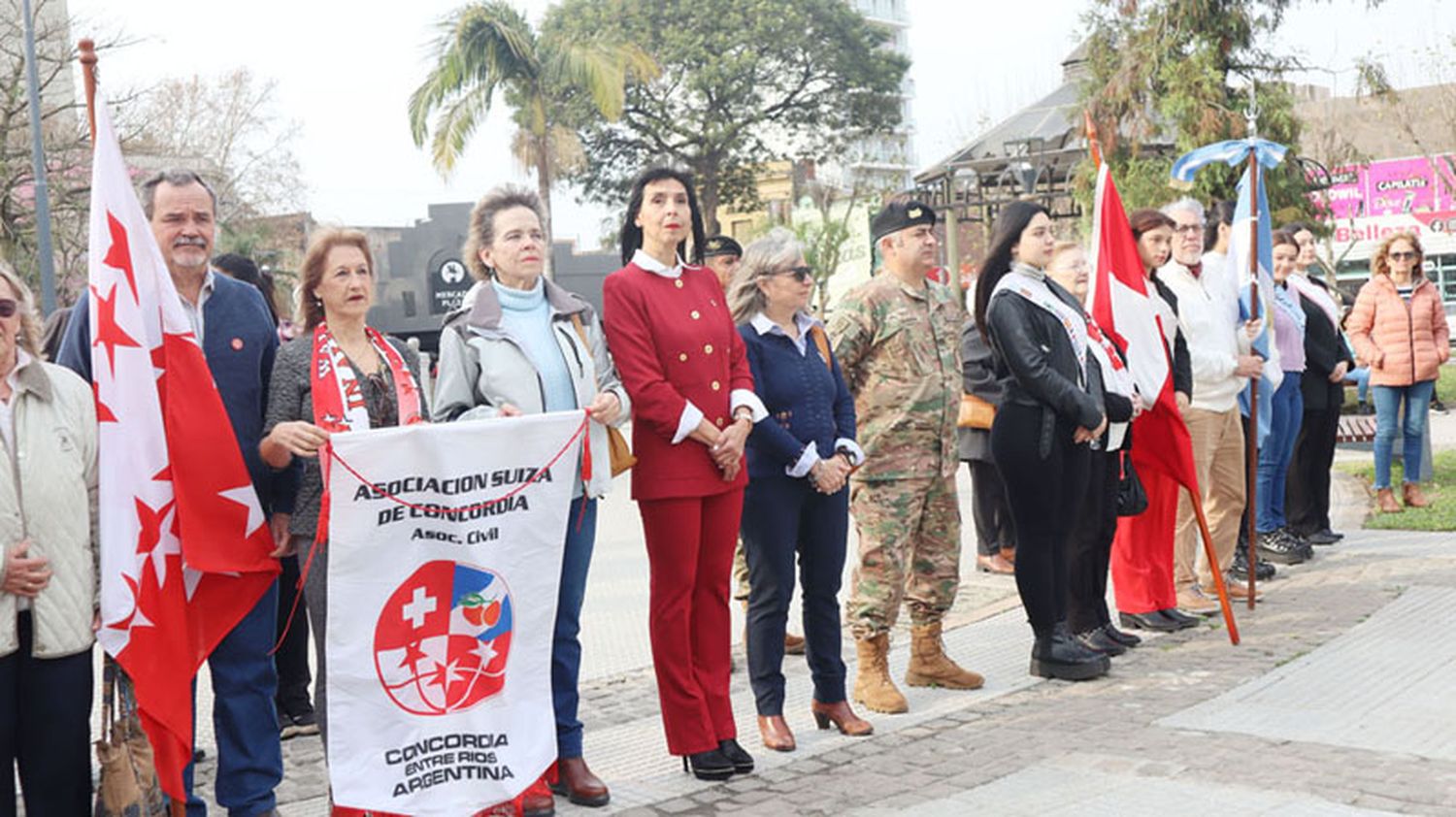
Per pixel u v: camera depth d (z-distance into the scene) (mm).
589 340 4965
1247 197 7992
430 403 5082
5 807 3854
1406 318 10297
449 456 4246
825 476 5332
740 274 5539
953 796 4660
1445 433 16469
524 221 4820
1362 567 8352
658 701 6340
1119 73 19281
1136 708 5664
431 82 27375
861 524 5949
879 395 5887
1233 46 18938
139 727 4082
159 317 4215
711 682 5129
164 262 4270
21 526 3809
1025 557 6297
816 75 50531
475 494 4301
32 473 3834
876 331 5887
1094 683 6164
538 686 4457
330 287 4535
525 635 4422
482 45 27297
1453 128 34000
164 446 4148
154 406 4133
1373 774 4559
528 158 29391
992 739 5375
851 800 4742
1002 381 6305
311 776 5336
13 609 3795
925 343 5922
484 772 4332
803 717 5941
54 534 3869
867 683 5965
